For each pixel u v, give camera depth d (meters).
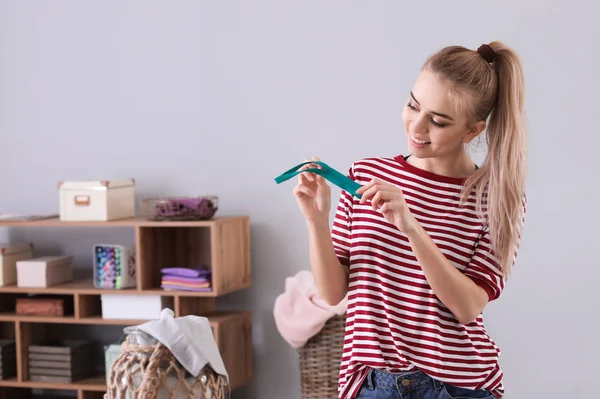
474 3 3.83
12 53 4.51
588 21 3.70
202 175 4.25
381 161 1.91
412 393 1.76
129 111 4.35
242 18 4.15
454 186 1.83
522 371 3.83
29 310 4.14
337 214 1.91
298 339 3.63
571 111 3.73
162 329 1.62
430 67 1.76
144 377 1.59
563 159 3.75
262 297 4.19
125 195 4.12
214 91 4.21
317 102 4.06
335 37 4.02
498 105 1.80
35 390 4.50
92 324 4.43
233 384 3.96
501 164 1.79
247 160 4.18
